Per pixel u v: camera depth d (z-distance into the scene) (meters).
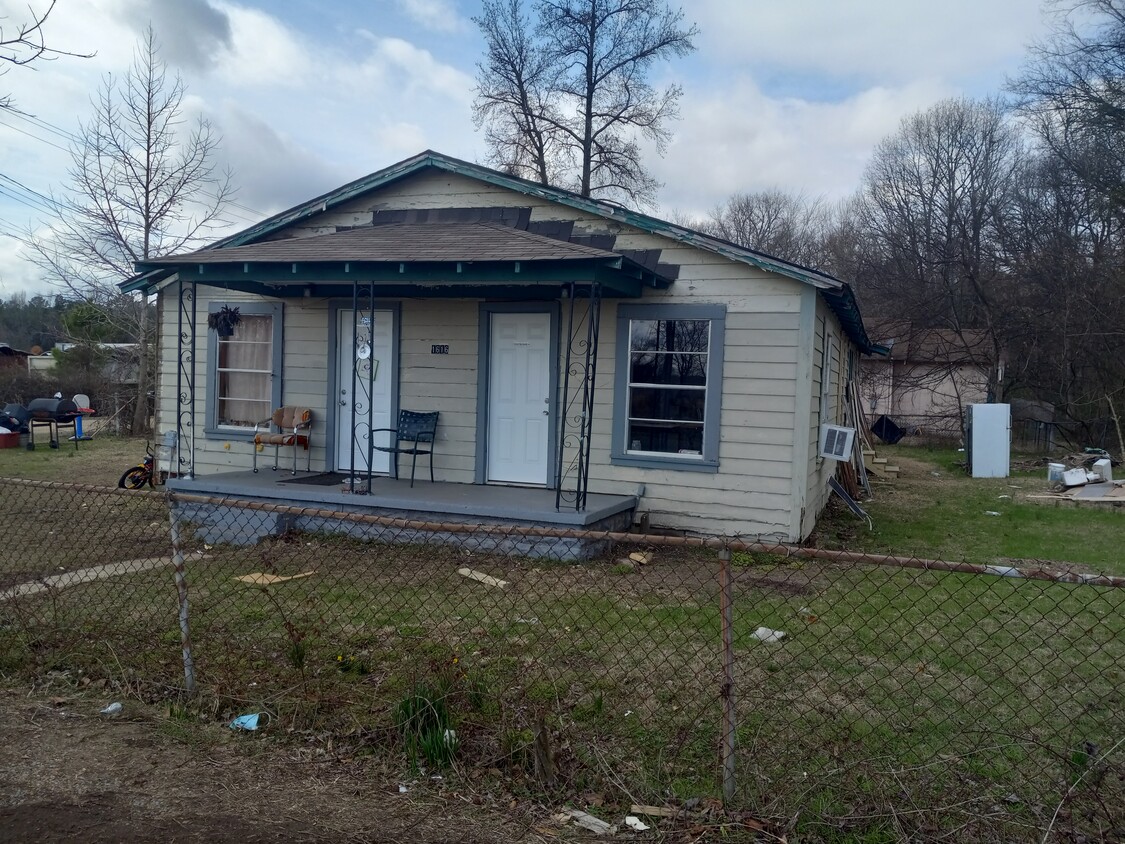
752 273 9.45
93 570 7.44
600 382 10.12
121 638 5.30
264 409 11.82
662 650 5.41
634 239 9.99
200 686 4.60
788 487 9.37
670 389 9.88
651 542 3.67
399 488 9.98
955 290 26.91
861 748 3.93
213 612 6.00
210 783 3.68
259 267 9.20
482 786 3.66
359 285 10.27
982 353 25.80
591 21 27.27
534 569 7.95
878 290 31.03
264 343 11.77
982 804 3.38
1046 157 24.41
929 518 12.24
